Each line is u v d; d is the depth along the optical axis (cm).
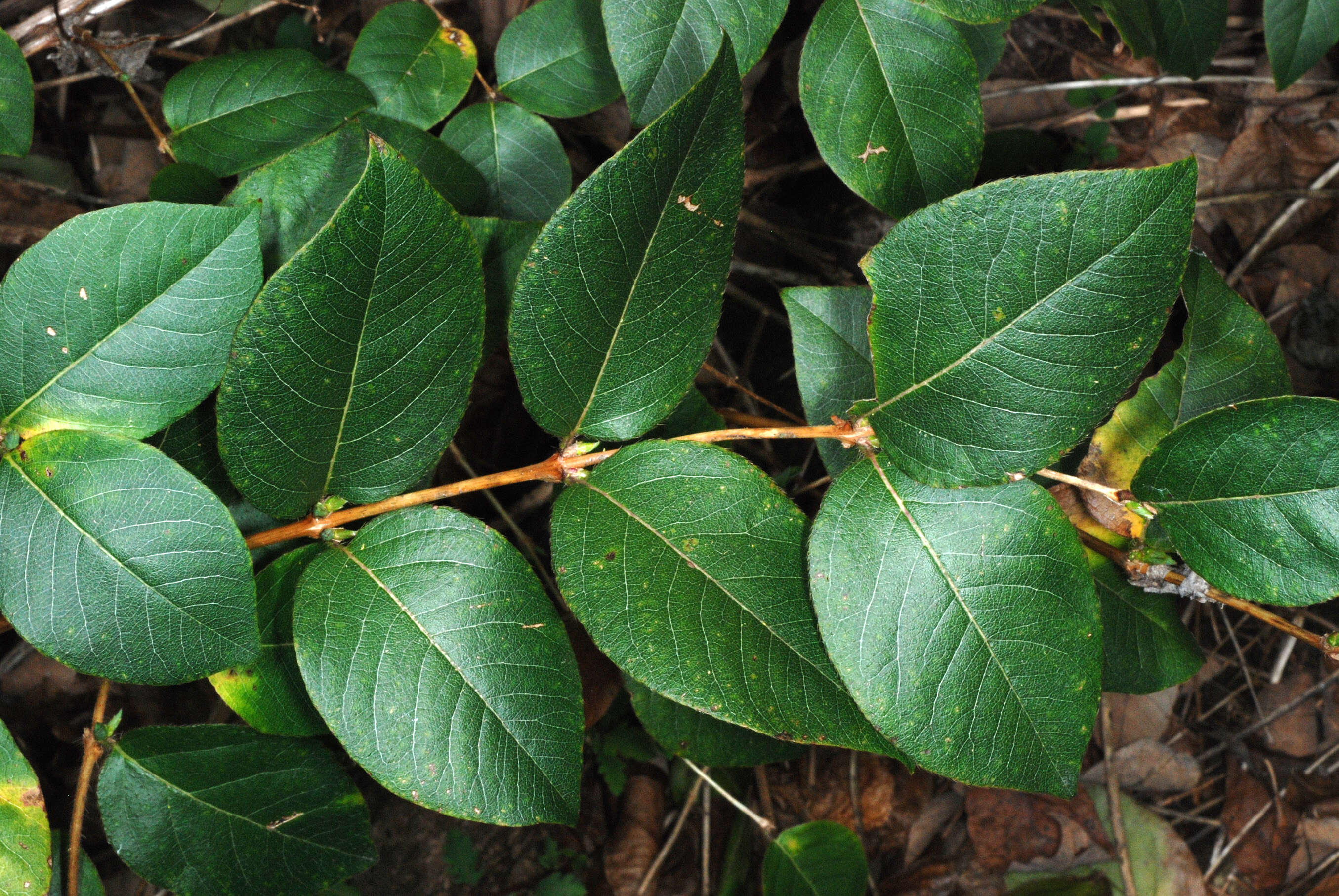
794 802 72
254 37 58
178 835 38
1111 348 34
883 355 35
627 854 67
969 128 39
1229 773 72
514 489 59
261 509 35
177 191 42
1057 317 34
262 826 38
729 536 35
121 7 48
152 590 34
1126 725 73
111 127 57
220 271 34
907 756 35
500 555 35
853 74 39
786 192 68
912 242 34
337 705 34
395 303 34
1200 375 40
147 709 59
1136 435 40
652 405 36
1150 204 33
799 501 52
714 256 35
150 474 34
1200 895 67
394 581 35
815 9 61
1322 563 35
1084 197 33
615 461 36
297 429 34
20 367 34
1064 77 71
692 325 36
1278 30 45
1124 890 67
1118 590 42
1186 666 42
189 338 34
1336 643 36
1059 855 69
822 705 35
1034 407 34
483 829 65
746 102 65
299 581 35
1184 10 43
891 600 35
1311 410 35
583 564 35
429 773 34
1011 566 35
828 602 35
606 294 35
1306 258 71
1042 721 35
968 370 34
